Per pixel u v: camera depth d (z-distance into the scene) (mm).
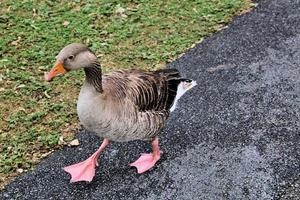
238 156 1915
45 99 2195
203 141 1987
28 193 1817
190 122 2072
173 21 2631
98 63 1640
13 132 2041
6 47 2465
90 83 1638
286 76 2273
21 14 2680
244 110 2113
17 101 2184
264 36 2514
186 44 2490
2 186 1843
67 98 2203
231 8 2707
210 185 1813
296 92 2188
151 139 1855
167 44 2492
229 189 1795
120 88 1698
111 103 1649
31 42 2506
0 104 2168
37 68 2354
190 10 2699
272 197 1762
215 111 2117
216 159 1910
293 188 1794
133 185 1831
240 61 2373
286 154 1914
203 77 2291
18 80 2283
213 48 2459
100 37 2537
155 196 1784
